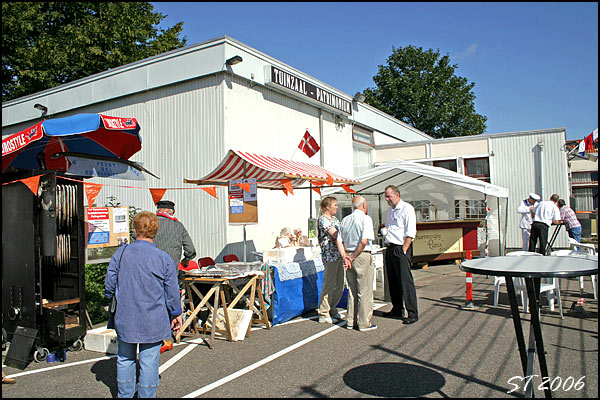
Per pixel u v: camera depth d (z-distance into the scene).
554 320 6.02
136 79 10.59
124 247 3.60
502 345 4.98
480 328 5.70
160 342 3.53
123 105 10.90
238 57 9.14
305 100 12.15
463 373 4.18
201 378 4.21
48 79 18.09
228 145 9.49
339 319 6.44
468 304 6.88
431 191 13.87
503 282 9.26
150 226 3.67
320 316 6.30
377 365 4.45
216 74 9.55
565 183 15.11
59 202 5.46
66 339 4.86
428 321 6.14
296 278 6.52
